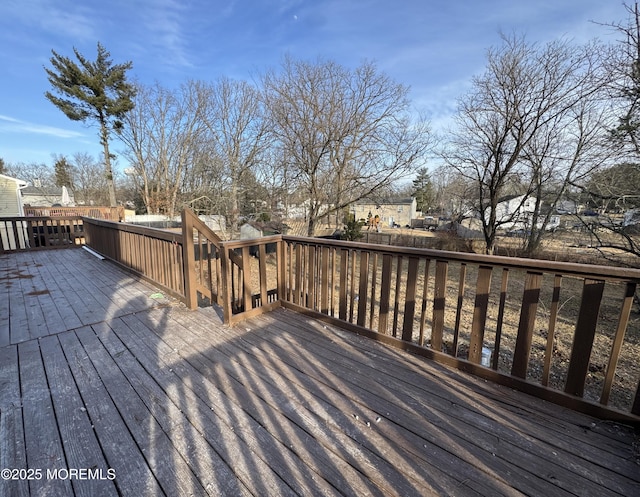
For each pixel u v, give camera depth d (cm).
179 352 236
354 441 149
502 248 1198
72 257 607
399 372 210
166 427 156
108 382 196
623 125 623
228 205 1828
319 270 304
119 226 483
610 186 670
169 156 2188
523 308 184
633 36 566
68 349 239
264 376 204
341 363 222
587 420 162
